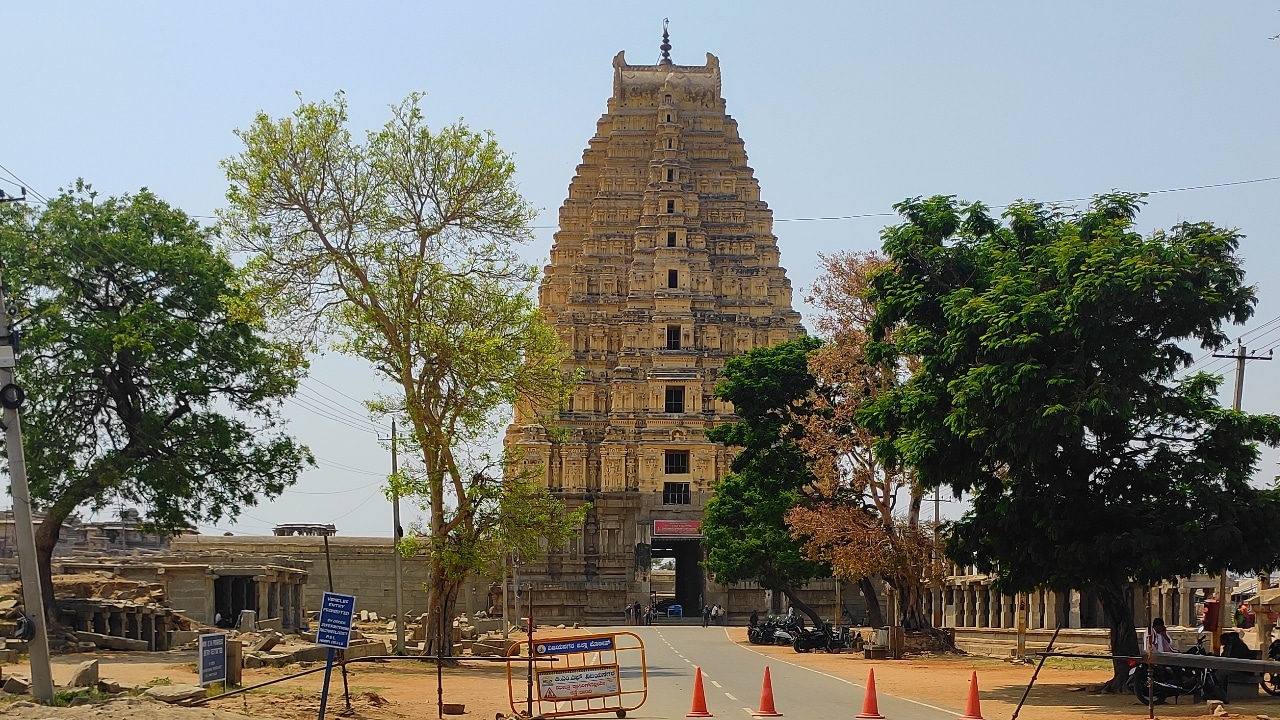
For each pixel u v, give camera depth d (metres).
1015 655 60.81
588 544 130.38
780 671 54.12
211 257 65.00
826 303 70.25
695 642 86.25
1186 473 40.19
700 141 141.88
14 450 31.72
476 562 54.44
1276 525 40.00
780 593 126.88
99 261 61.66
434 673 50.94
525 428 133.12
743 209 139.38
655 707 36.84
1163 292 38.56
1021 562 44.00
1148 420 41.00
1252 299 40.06
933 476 44.00
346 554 118.06
